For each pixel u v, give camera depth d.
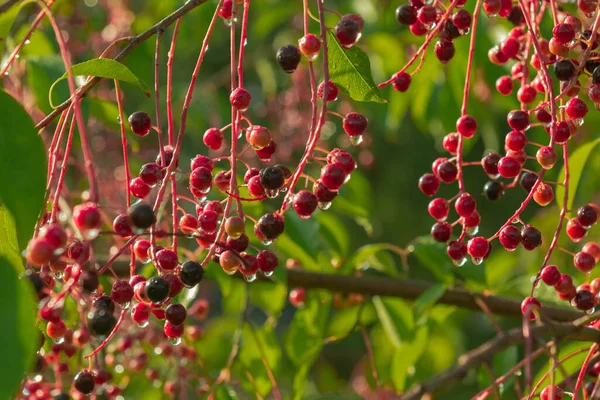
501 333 1.04
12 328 0.73
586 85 0.93
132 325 1.05
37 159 0.77
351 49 0.86
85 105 1.01
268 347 1.12
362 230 2.38
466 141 1.25
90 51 1.42
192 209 1.35
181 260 1.06
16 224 0.77
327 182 0.82
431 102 1.32
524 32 0.93
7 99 0.78
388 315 1.13
